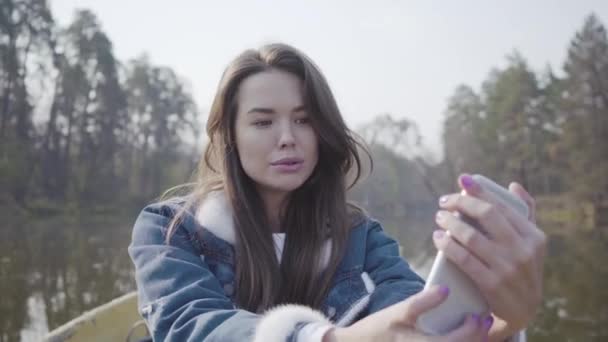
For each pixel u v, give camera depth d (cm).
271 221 135
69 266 903
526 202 71
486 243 59
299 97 124
